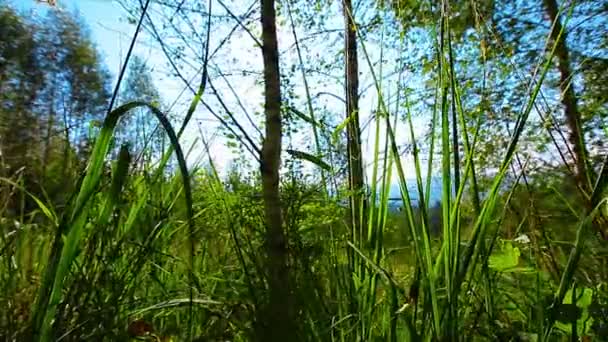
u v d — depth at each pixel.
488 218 1.32
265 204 1.49
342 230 1.95
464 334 1.48
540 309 1.47
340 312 1.57
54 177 1.79
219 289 1.96
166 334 1.81
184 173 1.12
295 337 1.43
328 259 1.79
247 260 1.99
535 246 1.77
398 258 1.76
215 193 1.86
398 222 1.76
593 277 1.76
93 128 1.80
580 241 1.34
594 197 1.38
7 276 1.57
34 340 1.20
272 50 1.52
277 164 1.49
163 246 1.90
